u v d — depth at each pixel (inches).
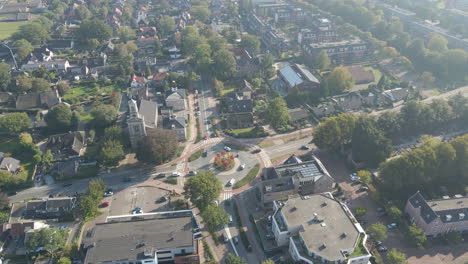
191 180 6904.5
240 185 7657.5
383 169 7317.9
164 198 7293.3
